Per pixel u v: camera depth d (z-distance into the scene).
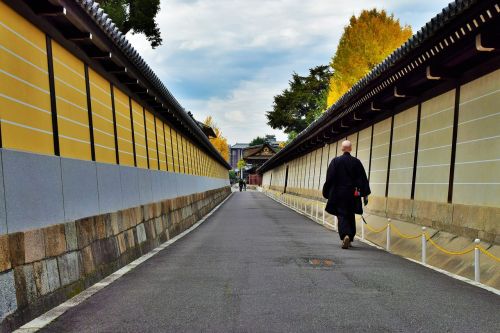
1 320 4.54
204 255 10.10
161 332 4.57
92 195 8.17
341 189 10.98
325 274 7.59
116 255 8.61
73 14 6.86
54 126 7.13
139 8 28.72
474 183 9.62
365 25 44.94
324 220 20.56
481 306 5.56
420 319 4.97
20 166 5.54
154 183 13.98
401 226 12.57
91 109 9.06
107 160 9.89
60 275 6.08
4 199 5.09
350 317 5.03
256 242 12.45
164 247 12.05
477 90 9.69
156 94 13.51
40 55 6.81
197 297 6.05
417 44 9.34
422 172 12.50
